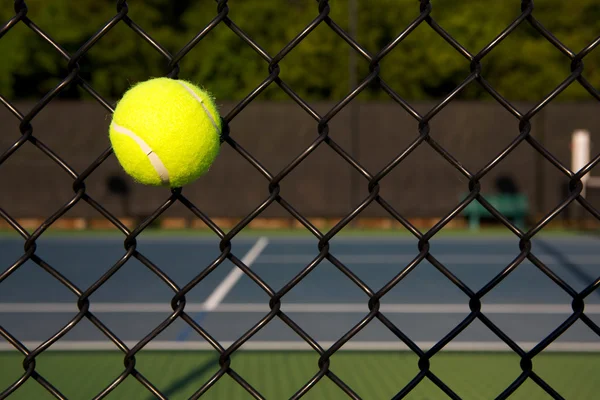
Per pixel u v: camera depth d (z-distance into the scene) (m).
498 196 11.77
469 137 11.67
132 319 5.07
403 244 10.40
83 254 9.33
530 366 1.37
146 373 3.58
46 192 11.87
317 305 5.65
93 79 19.20
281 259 8.79
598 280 1.33
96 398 1.34
